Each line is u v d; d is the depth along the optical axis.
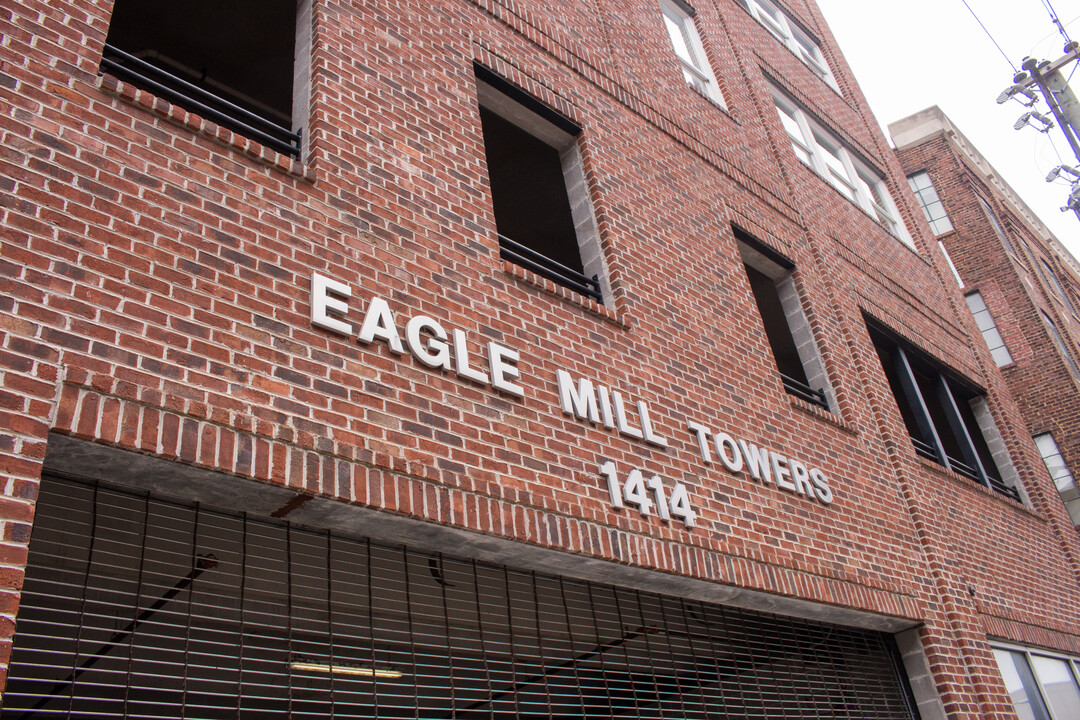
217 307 5.00
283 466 4.80
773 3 17.61
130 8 8.37
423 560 6.04
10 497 3.83
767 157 12.50
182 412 4.54
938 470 11.25
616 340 7.52
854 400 10.58
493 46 8.44
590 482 6.45
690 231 9.48
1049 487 14.66
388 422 5.43
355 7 7.16
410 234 6.34
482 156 7.37
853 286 12.35
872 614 8.58
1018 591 11.43
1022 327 23.55
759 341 9.30
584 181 8.72
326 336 5.43
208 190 5.34
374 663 5.10
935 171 26.03
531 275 7.01
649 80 10.70
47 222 4.55
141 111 5.28
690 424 7.66
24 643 5.47
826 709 8.22
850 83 18.36
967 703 9.03
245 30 8.70
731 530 7.36
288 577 5.01
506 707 7.83
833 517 8.75
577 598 6.93
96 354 4.39
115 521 5.25
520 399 6.34
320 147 6.14
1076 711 11.05
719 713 7.04
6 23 4.93
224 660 6.47
